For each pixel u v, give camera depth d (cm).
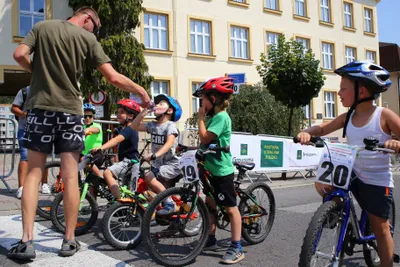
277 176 1174
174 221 404
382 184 302
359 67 297
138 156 505
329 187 312
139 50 1546
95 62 405
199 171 406
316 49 2509
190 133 1162
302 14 2461
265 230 493
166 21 1900
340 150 298
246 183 1009
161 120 484
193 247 412
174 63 1906
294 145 1073
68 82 386
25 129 389
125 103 557
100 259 391
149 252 372
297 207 716
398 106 3494
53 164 582
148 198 478
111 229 438
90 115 646
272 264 399
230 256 399
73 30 392
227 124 411
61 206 498
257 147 977
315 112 2484
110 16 1488
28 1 1609
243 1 2158
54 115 382
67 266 368
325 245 293
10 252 377
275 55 1259
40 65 380
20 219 557
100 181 519
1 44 1561
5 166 816
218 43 2053
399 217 631
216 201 414
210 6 2031
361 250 383
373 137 278
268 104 1608
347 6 2734
